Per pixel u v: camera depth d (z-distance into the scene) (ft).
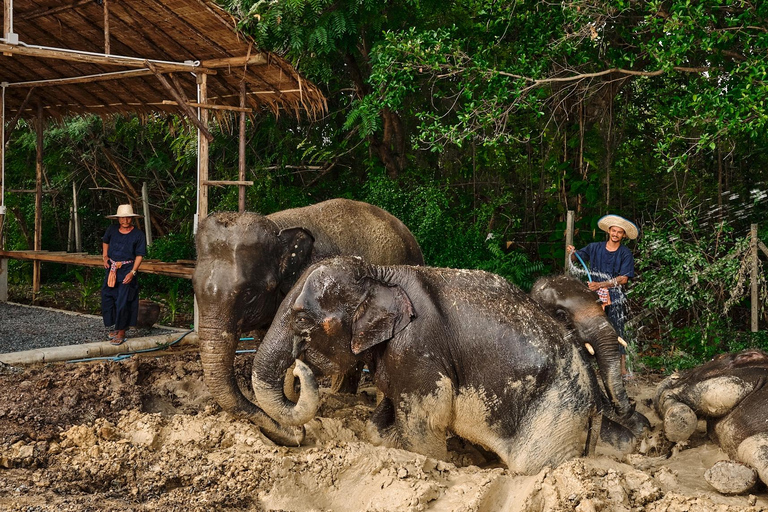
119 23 33.58
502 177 47.98
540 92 33.71
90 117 56.65
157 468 17.92
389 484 16.56
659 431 20.86
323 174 50.16
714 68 31.17
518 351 18.12
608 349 20.79
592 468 16.34
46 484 16.97
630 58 34.27
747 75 27.43
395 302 18.33
